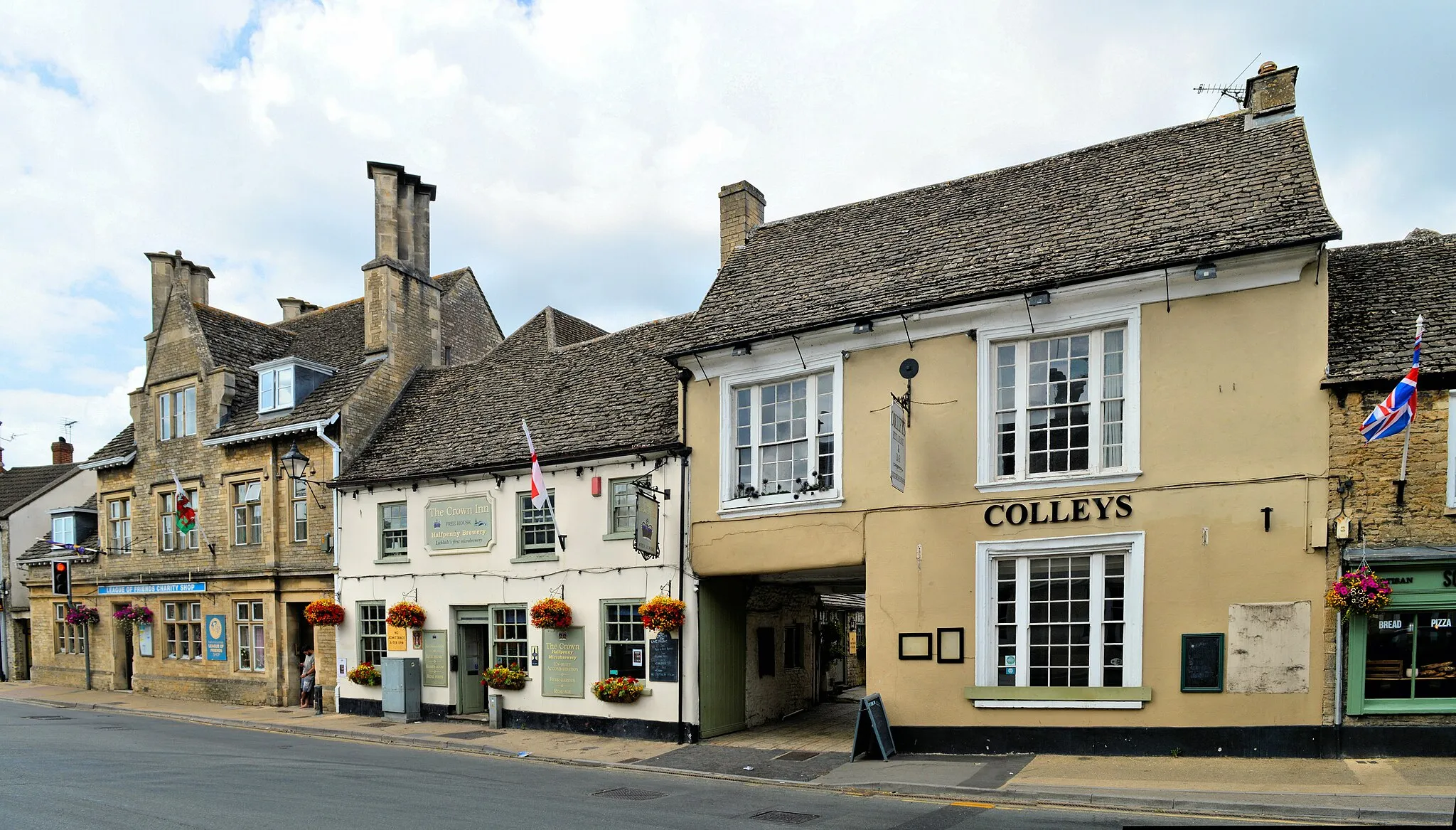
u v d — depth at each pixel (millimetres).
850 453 13297
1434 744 10094
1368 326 11180
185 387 23609
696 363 14922
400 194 22484
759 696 16359
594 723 15469
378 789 10695
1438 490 10148
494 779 11617
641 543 14125
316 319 26109
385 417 20984
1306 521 10453
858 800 10047
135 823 8828
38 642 28203
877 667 12688
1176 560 11000
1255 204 11484
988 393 12305
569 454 16094
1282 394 10688
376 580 18891
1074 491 11625
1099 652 11398
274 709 20172
